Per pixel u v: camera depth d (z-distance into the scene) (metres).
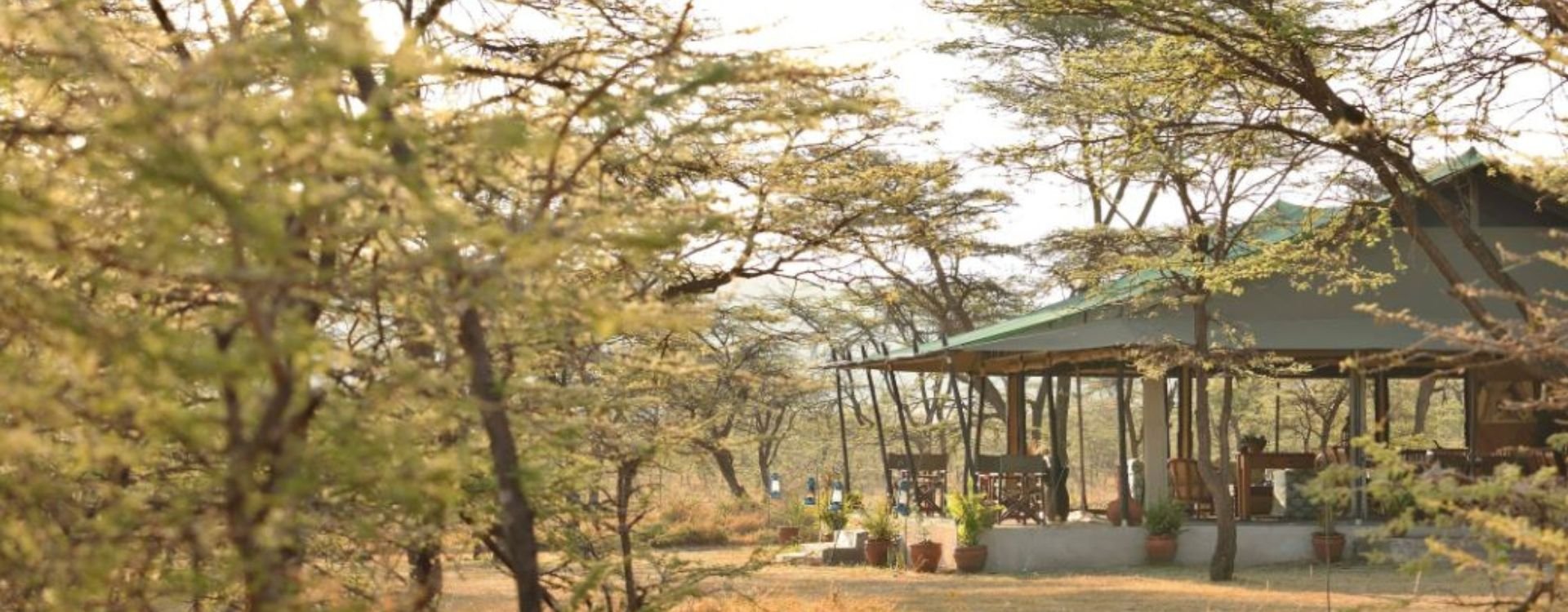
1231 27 15.66
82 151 4.57
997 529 24.66
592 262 5.98
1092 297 23.72
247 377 4.40
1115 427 58.91
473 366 5.64
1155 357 21.75
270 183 4.44
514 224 5.70
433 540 7.05
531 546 6.21
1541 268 24.14
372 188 4.68
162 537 5.22
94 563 4.90
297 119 4.33
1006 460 25.17
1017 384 28.83
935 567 24.62
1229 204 21.81
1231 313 24.16
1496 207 24.28
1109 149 17.62
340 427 4.91
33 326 4.66
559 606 8.54
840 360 27.31
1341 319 24.12
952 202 11.97
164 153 4.08
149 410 4.67
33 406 4.64
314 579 5.64
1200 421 22.36
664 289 9.40
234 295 5.05
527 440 7.25
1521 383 24.03
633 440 8.64
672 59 6.05
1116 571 23.78
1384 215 18.53
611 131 5.48
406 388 5.14
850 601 18.08
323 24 4.86
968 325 38.97
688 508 31.34
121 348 4.40
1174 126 17.48
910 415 43.91
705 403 9.79
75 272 4.93
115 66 4.69
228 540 5.20
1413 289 24.34
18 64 5.18
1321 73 16.56
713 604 15.27
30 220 4.42
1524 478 6.46
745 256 9.49
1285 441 48.19
